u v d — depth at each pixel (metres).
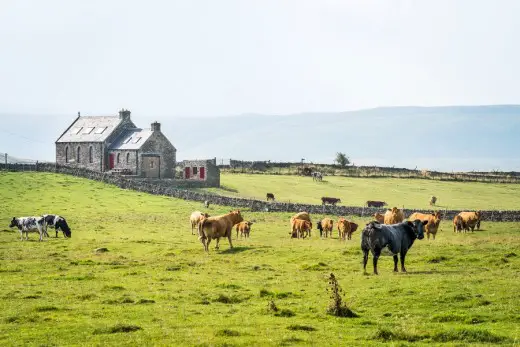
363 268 39.66
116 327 25.77
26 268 43.78
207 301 32.41
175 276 40.12
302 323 27.31
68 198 96.38
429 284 34.09
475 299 30.62
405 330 25.08
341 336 24.83
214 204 100.56
